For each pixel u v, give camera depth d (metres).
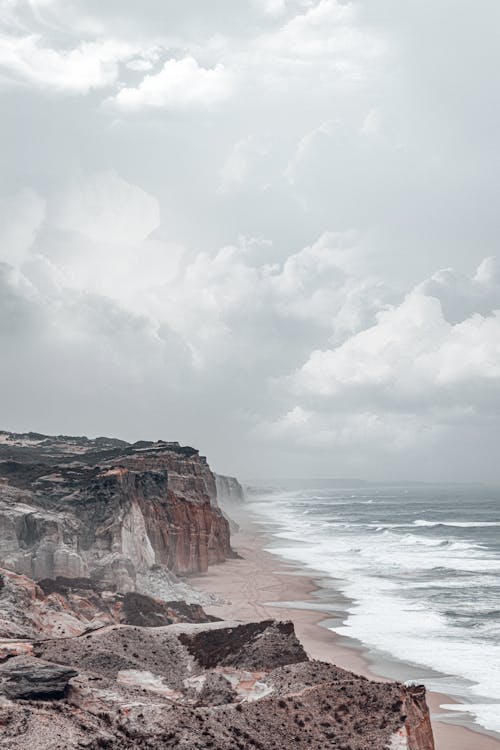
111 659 34.31
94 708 28.73
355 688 31.78
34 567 64.19
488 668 54.50
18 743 25.25
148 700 29.81
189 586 77.75
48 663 31.56
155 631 37.12
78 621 44.41
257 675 35.44
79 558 65.62
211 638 36.81
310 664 34.94
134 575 69.31
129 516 75.88
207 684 33.91
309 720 30.42
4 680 29.45
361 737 29.75
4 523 65.56
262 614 72.00
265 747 28.34
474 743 41.19
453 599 82.31
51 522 66.69
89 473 80.81
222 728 28.56
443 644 61.19
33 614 43.44
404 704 31.06
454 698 48.38
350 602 79.56
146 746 26.70
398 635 64.31
